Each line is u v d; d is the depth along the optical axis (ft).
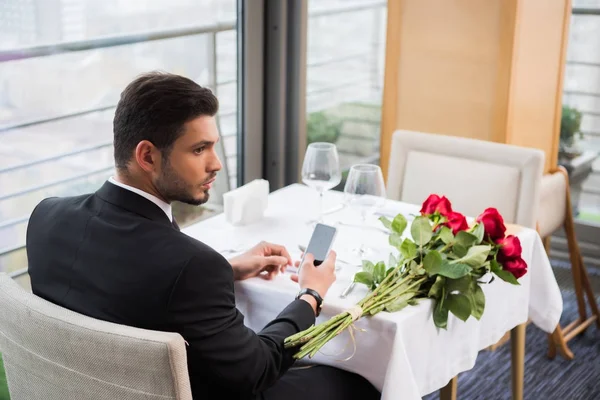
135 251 4.71
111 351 4.46
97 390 4.65
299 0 10.35
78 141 9.18
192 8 9.79
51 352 4.73
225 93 10.47
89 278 4.81
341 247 6.68
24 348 4.90
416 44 9.72
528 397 8.61
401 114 10.10
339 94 11.14
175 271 4.58
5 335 5.03
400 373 5.35
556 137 9.53
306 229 7.12
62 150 9.05
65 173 9.20
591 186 12.01
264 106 10.85
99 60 9.02
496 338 6.80
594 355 9.59
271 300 5.89
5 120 8.39
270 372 5.03
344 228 7.14
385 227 6.47
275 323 5.30
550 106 9.45
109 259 4.77
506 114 9.19
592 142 11.85
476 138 9.55
